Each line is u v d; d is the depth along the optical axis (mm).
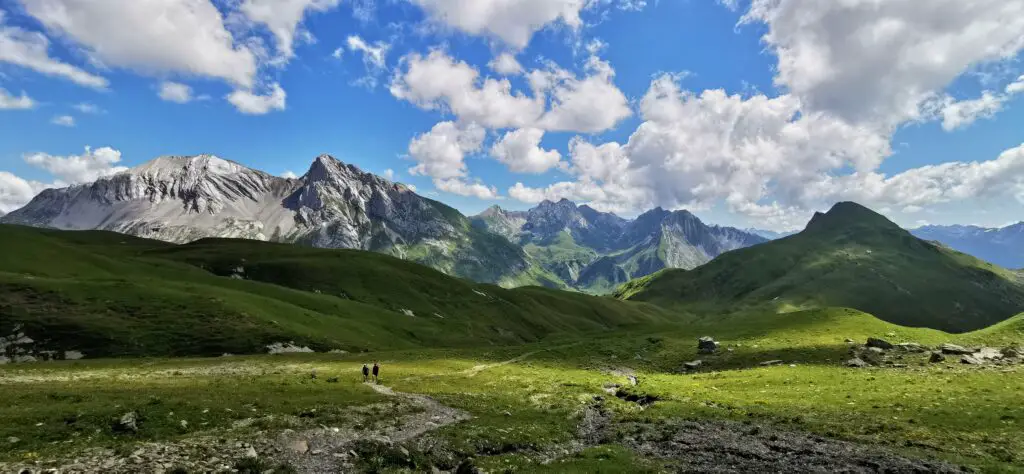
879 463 29703
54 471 21953
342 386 54219
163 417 32156
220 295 111812
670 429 40406
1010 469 27734
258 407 38688
